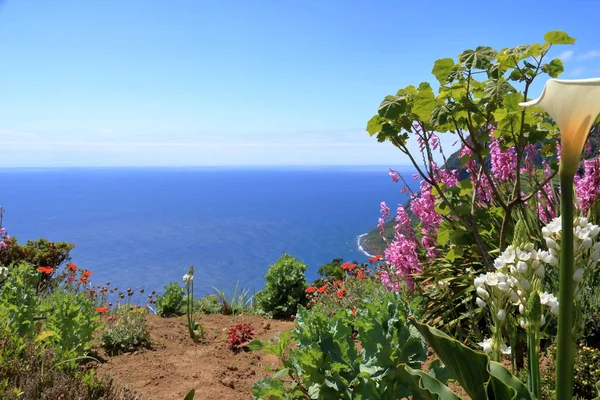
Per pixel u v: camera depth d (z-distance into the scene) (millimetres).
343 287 7098
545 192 4465
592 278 3684
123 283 105812
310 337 3086
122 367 4902
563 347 1426
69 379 3480
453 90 3711
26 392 3186
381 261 6457
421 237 4922
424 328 1906
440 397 1781
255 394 3213
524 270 1707
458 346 1824
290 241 188375
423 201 4656
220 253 158125
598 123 3787
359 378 2881
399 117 3922
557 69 3465
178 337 5992
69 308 4707
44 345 4266
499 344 1833
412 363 2828
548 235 1750
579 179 4215
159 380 4562
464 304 4309
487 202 4781
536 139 3746
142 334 5703
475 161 4555
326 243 179250
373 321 2943
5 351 3811
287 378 4363
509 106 3451
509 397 1697
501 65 3621
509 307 1970
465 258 4590
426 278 4625
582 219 1686
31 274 5250
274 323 6879
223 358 5207
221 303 8695
